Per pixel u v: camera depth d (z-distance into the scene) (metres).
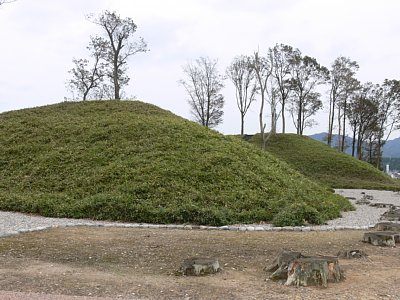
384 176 41.44
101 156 17.31
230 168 15.84
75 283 5.93
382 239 8.98
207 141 18.58
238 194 14.03
